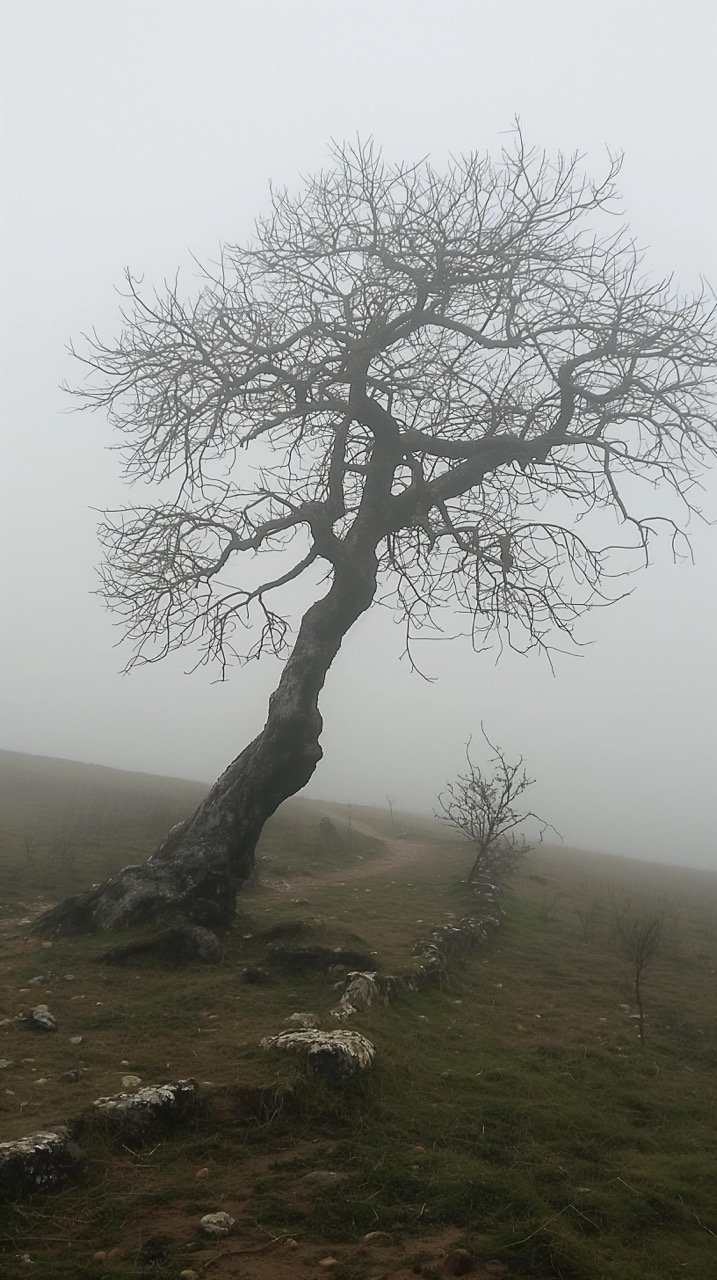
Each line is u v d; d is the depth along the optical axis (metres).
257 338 13.11
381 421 12.68
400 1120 5.78
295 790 11.95
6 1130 5.14
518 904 17.56
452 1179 4.95
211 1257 4.11
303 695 11.88
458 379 13.82
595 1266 4.23
